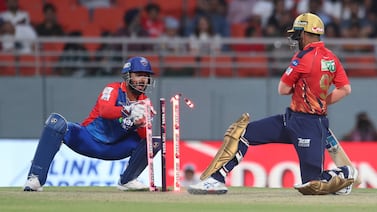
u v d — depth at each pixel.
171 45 60.97
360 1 66.75
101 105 31.64
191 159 49.91
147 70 31.92
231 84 58.84
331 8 66.50
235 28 65.25
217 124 58.66
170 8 66.25
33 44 61.38
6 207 25.98
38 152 31.91
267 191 33.22
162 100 31.52
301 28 30.78
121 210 25.09
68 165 45.69
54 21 64.19
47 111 58.81
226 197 29.44
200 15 65.31
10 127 58.75
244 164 49.12
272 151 49.25
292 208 26.12
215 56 59.41
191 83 58.56
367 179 50.03
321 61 30.33
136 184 33.00
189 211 25.00
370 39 61.94
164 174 31.81
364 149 50.34
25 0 65.56
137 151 32.41
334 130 59.00
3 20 64.44
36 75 59.59
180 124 58.62
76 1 66.56
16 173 48.66
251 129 30.78
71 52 59.03
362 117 58.94
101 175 45.72
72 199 28.48
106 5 66.69
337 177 30.53
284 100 58.88
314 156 30.52
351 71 60.44
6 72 60.25
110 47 60.38
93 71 59.53
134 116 31.44
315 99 30.42
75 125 32.34
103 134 32.50
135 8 65.38
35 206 26.27
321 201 28.38
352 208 26.30
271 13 66.31
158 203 27.25
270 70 59.38
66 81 58.94
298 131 30.52
